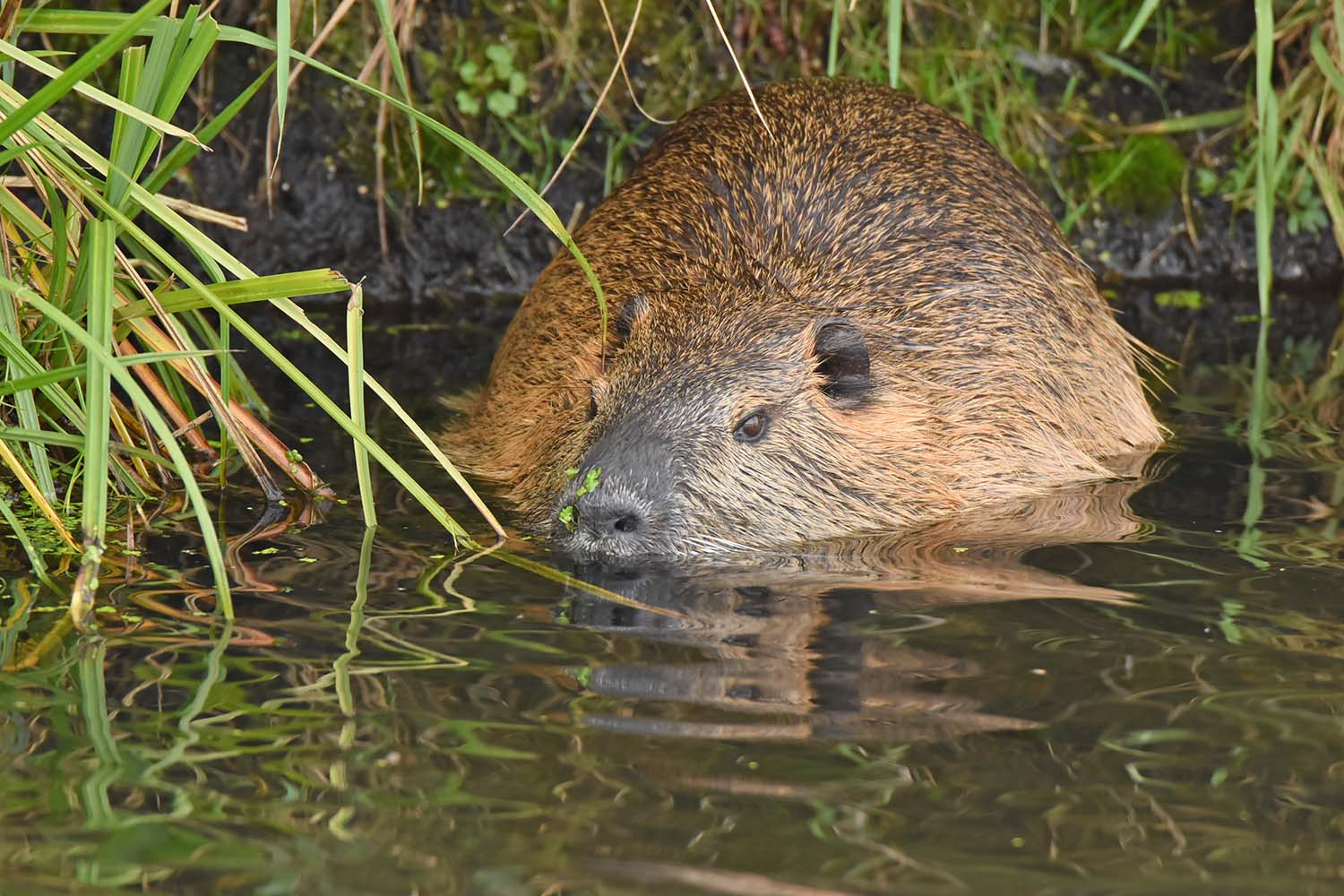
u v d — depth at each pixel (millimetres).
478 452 11078
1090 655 6828
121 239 9617
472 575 7996
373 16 15719
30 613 7152
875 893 4727
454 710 6094
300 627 7047
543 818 5168
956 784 5480
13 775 5445
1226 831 5156
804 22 16625
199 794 5328
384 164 15742
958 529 9398
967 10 16953
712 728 5941
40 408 9117
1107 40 17328
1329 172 16453
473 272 16062
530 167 16203
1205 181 17109
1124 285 16828
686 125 12703
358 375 8109
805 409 9695
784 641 7023
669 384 9531
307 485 9477
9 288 7215
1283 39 16875
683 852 4953
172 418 9531
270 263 15438
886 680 6496
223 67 15273
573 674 6516
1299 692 6383
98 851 4918
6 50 7668
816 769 5574
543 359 11422
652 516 8836
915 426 10141
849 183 11422
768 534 9250
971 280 11078
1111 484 10281
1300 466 10406
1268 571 8125
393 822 5137
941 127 12164
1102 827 5176
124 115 7871
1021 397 10758
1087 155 16938
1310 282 17250
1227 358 13648
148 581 7676
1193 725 6027
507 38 16219
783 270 10945
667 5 16547
